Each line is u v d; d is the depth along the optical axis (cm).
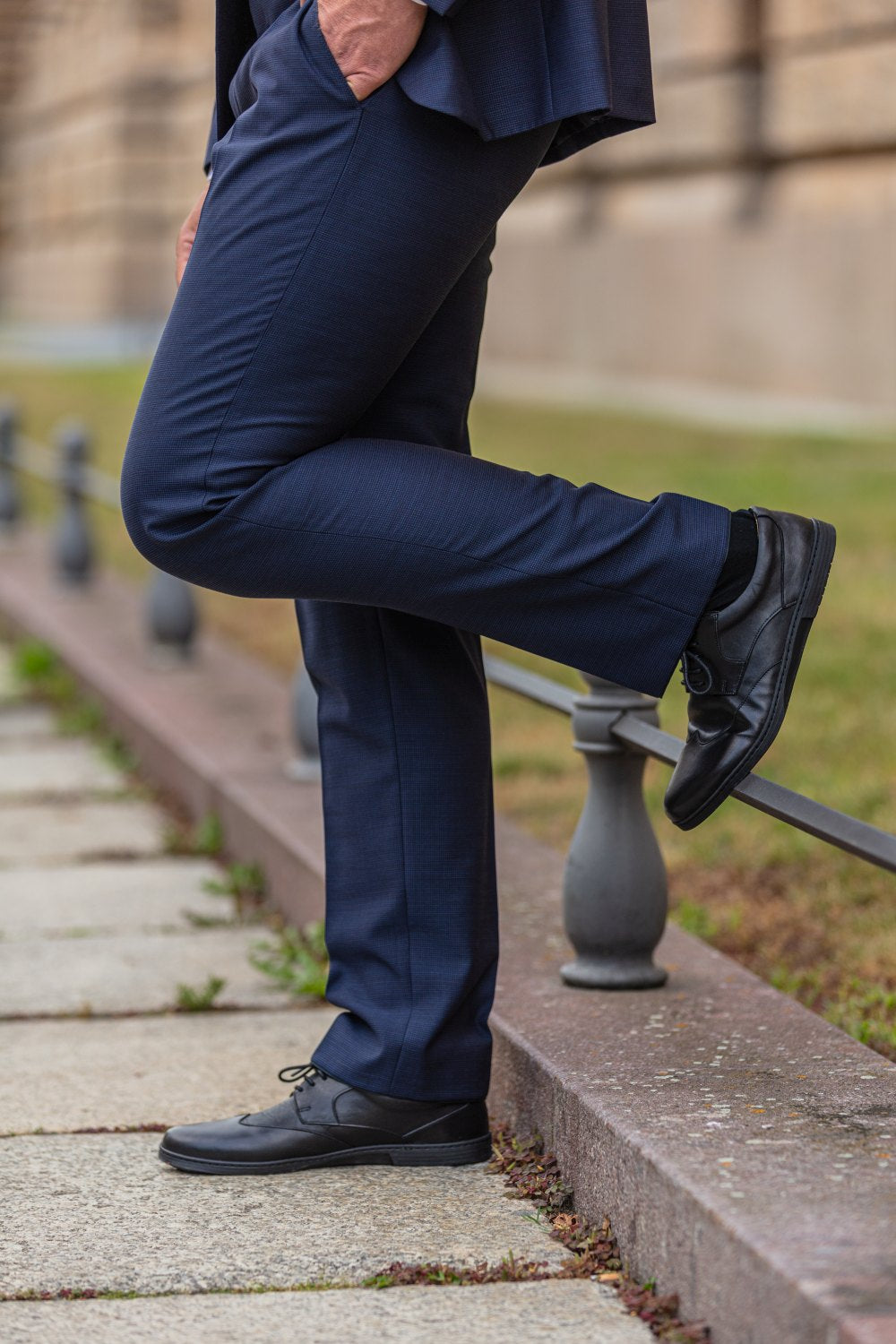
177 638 706
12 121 3969
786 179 1532
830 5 1425
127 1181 272
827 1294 186
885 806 434
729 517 240
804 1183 215
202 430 235
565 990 310
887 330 1391
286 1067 318
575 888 311
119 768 622
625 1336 215
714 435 1251
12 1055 339
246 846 482
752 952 371
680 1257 217
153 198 3219
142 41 3188
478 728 270
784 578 237
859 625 638
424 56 229
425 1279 234
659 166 1673
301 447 238
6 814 559
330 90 229
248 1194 265
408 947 270
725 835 446
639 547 236
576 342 1822
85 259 3366
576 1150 255
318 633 270
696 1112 243
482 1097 276
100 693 688
